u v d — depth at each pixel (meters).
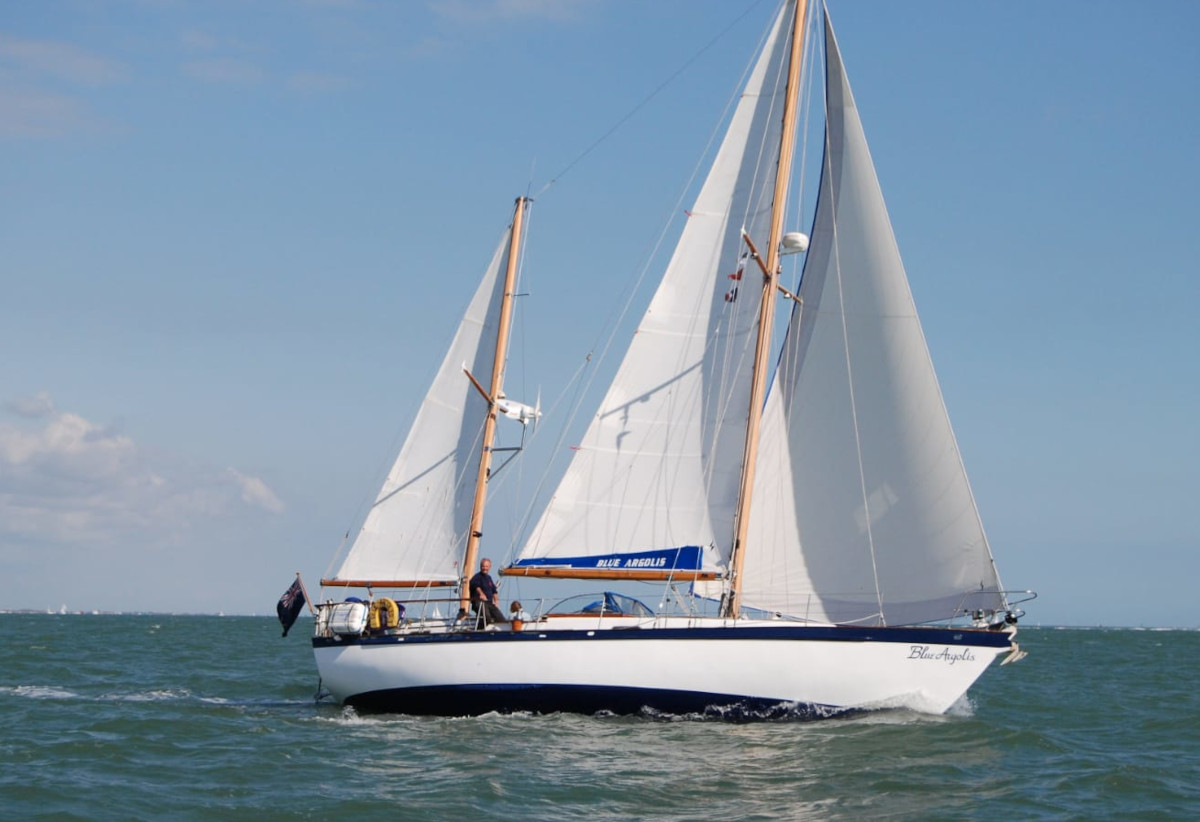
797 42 22.62
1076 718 26.95
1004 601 21.23
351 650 21.92
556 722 20.42
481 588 22.38
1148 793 17.00
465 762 17.48
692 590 22.02
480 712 21.09
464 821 14.40
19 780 16.14
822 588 22.20
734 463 22.27
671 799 15.78
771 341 22.25
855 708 20.52
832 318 22.70
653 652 20.14
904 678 20.53
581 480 22.50
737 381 22.39
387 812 14.73
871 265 22.48
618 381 22.69
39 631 81.75
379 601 22.23
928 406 21.81
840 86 22.94
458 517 24.27
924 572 21.69
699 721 20.30
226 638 77.50
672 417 22.48
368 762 17.56
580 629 20.44
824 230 23.03
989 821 15.22
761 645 20.05
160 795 15.52
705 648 20.06
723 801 15.78
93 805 14.89
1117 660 58.25
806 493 22.47
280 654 53.66
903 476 21.89
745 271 22.55
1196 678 42.38
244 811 14.73
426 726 20.58
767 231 22.55
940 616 21.61
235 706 24.94
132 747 18.81
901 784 16.84
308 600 23.45
